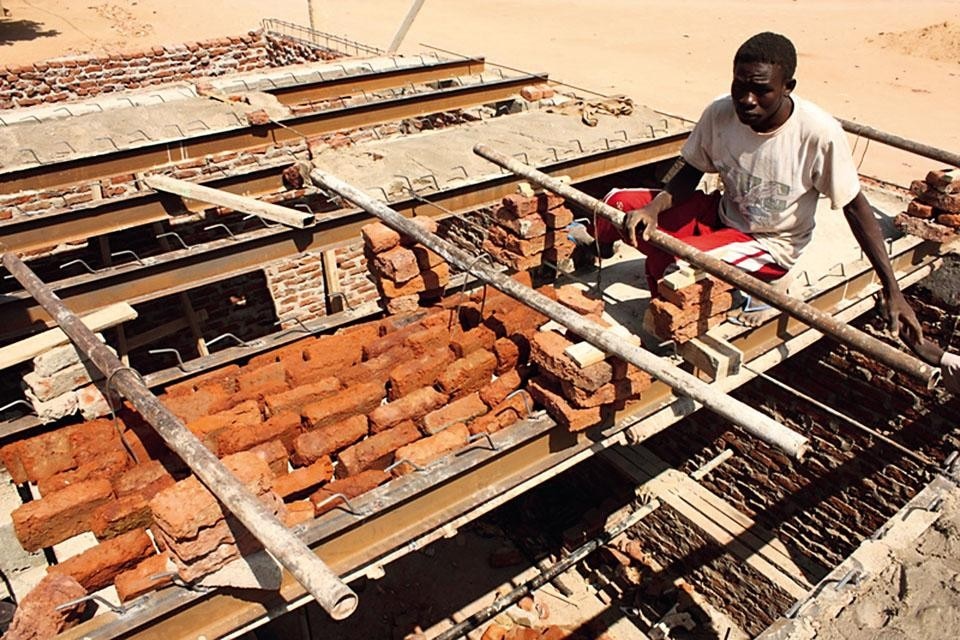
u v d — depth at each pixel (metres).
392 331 5.25
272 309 10.70
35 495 4.14
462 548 8.67
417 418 4.37
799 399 7.88
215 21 24.81
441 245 4.86
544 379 4.39
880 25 25.20
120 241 9.55
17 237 6.26
